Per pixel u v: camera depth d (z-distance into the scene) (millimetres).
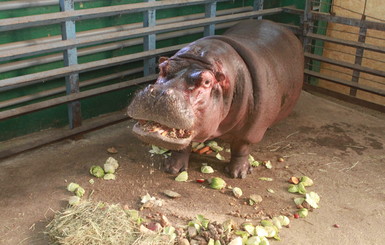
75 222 4781
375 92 7168
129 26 6535
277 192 5441
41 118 6359
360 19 7254
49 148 6027
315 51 8008
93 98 6648
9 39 5812
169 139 4598
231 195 5367
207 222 4883
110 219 4809
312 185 5562
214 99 4816
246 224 4895
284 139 6375
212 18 6910
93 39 6043
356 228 5020
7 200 5211
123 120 6605
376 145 6320
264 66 5270
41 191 5344
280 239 4859
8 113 5738
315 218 5117
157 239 4668
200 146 6066
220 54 4938
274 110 5434
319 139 6406
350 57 7754
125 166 5750
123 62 6375
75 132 6227
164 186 5461
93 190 5355
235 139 5504
